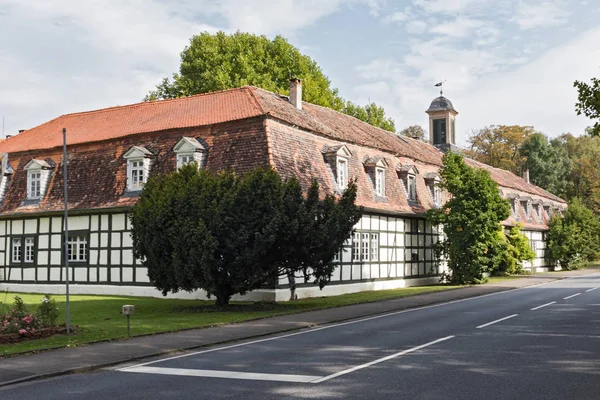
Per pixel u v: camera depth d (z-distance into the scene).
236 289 20.67
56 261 30.30
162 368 10.30
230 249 19.34
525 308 20.47
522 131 81.75
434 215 34.31
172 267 19.86
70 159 30.95
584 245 59.16
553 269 58.69
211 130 26.47
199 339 13.59
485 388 8.39
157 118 30.25
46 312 14.61
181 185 20.25
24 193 31.98
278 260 20.34
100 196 28.73
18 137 36.59
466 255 34.34
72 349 12.23
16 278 31.66
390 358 10.84
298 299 24.80
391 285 32.22
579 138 89.94
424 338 13.35
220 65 45.09
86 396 8.27
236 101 28.33
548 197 64.06
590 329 14.81
